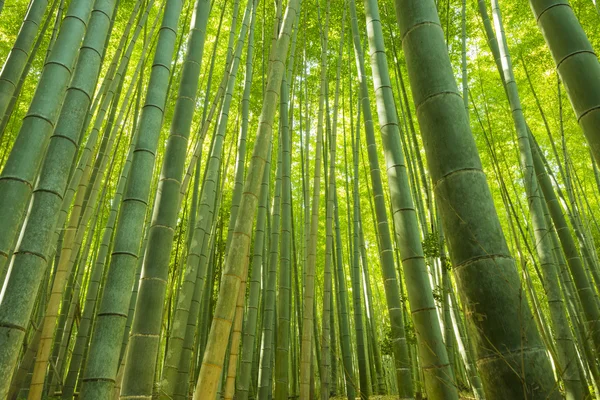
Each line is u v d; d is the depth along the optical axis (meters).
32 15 4.20
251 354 5.12
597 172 7.82
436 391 2.46
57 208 2.37
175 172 3.38
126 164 6.22
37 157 2.36
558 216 5.66
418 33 2.12
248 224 2.54
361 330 6.40
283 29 3.13
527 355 1.54
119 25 7.77
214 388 2.25
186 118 3.58
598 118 1.89
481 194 1.80
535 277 7.68
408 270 2.84
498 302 1.62
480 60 8.80
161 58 3.37
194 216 6.63
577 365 4.30
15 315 2.08
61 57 2.56
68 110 2.52
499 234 1.74
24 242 2.23
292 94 7.20
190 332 5.38
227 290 2.40
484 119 8.77
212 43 8.79
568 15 2.12
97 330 2.66
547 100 8.58
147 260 3.11
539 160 5.91
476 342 1.65
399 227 3.02
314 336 7.68
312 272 4.43
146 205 3.02
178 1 3.65
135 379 2.78
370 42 3.84
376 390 7.92
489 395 1.58
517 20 7.83
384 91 3.57
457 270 1.76
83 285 8.59
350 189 10.51
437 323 2.65
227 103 5.07
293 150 10.66
